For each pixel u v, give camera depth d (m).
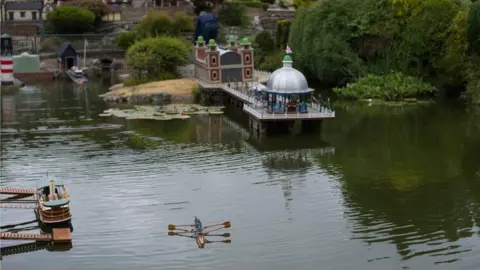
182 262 54.41
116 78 168.75
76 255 56.22
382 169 79.50
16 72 168.00
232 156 86.38
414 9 133.50
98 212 65.62
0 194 71.75
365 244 57.34
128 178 76.50
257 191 71.56
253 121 102.19
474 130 99.50
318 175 77.25
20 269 53.91
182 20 190.50
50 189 64.81
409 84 127.12
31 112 119.50
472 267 52.81
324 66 139.25
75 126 106.56
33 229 62.25
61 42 190.50
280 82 99.19
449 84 127.75
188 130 103.12
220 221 62.91
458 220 62.47
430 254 55.22
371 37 136.50
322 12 143.00
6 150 90.75
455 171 78.12
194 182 74.88
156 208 66.50
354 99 129.00
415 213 64.50
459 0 137.62
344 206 66.62
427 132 98.81
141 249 56.97
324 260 54.41
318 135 98.12
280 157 85.69
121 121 110.69
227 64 136.00
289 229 60.75
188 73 155.75
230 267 53.41
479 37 123.31
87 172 79.19
